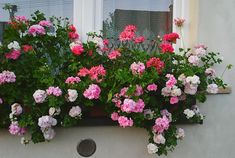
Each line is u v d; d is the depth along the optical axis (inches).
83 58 111.0
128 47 120.6
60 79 106.6
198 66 115.8
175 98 109.3
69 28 112.0
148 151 113.4
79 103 106.5
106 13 123.6
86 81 105.7
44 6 120.0
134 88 102.2
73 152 112.3
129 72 106.2
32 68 105.4
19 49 103.0
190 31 124.4
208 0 122.0
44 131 103.0
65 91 103.1
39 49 109.7
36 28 107.2
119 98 105.2
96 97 103.6
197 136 122.3
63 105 105.1
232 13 123.7
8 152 108.0
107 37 123.0
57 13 120.6
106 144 114.7
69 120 105.0
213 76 116.2
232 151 125.7
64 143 111.6
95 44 111.0
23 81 104.6
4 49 101.7
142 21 126.5
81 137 112.6
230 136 125.3
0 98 101.5
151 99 109.7
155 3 126.6
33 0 119.3
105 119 112.2
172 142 112.2
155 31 126.8
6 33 106.8
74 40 112.4
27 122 101.2
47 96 101.0
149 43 123.6
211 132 123.4
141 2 126.3
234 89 124.7
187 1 125.0
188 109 113.9
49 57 109.7
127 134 116.0
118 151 115.7
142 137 117.1
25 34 108.7
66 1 120.8
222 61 123.1
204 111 122.3
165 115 111.3
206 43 122.4
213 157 124.1
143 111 108.4
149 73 106.1
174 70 112.4
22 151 108.9
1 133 107.0
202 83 113.6
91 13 120.9
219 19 122.9
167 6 127.1
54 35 111.7
